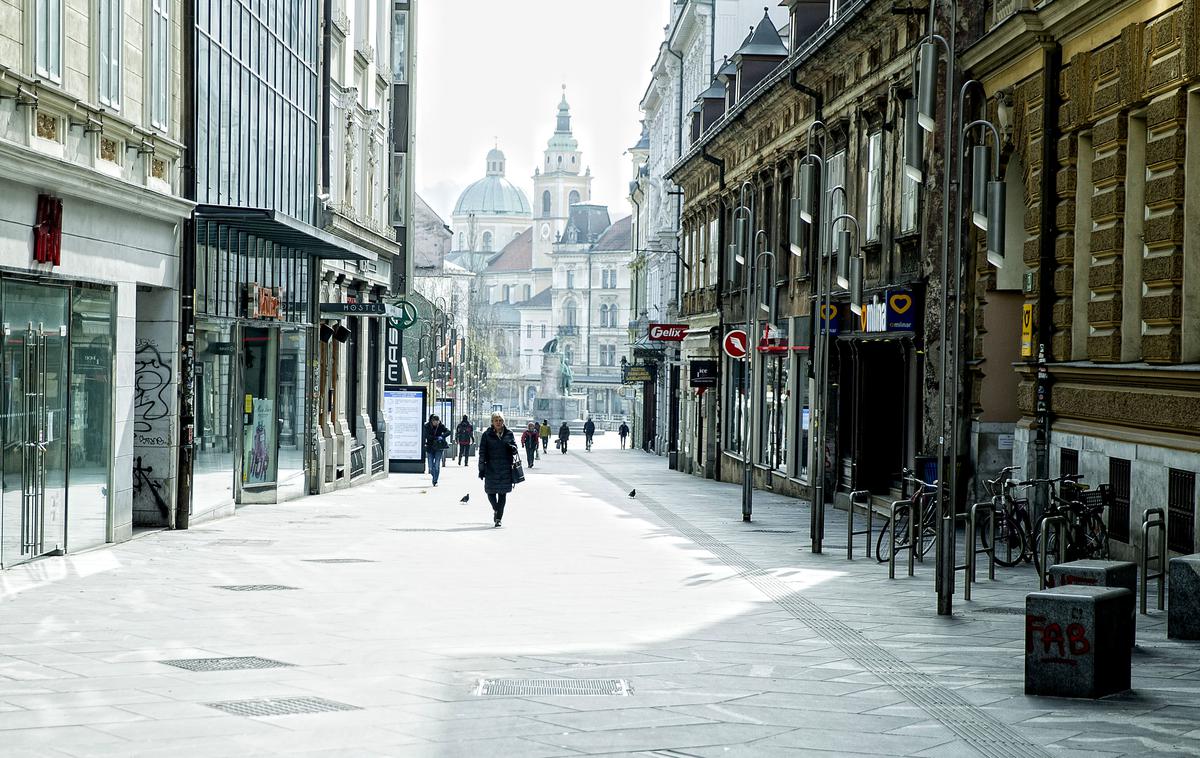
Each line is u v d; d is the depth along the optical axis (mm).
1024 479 22641
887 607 16031
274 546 22812
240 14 29031
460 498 38062
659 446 85562
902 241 29703
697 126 60594
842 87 35188
